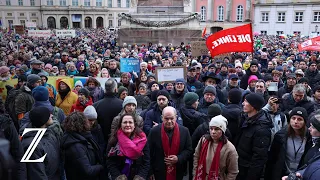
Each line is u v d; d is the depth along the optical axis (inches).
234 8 2410.2
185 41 916.0
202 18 2484.0
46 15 3299.7
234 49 392.8
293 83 280.8
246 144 173.2
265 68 473.4
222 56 539.2
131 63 381.4
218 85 300.7
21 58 498.0
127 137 163.8
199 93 291.1
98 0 3415.4
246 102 174.2
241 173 175.9
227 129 185.5
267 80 312.3
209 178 160.7
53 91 278.5
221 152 159.6
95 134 189.9
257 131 168.2
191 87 313.7
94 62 411.5
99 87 290.4
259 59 581.3
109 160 166.2
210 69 358.0
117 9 3491.6
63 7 3314.5
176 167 179.2
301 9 2146.9
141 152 163.0
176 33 915.4
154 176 182.2
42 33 1138.0
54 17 3326.8
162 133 177.5
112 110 214.2
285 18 2225.6
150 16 933.8
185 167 202.8
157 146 177.9
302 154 164.2
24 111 232.8
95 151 163.9
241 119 182.4
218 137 160.4
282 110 236.7
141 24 923.4
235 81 285.4
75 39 1104.2
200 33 917.8
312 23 2117.4
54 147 151.4
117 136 166.2
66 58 478.0
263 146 166.4
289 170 169.2
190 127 209.3
